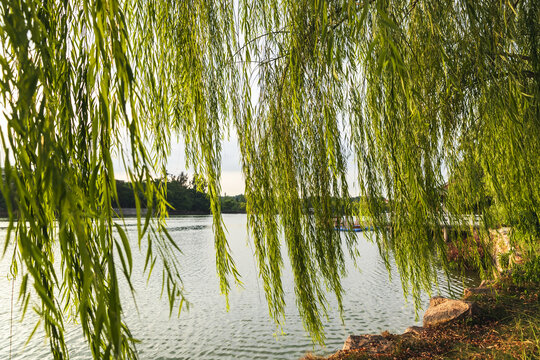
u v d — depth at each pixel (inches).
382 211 101.0
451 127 95.4
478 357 234.2
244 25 93.6
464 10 85.1
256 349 382.6
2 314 457.7
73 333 388.8
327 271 100.0
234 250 1175.6
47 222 34.5
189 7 78.3
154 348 393.1
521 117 90.6
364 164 99.7
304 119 96.1
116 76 31.4
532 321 277.3
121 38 33.2
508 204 95.8
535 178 91.3
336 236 98.5
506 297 332.5
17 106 25.1
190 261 969.5
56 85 37.5
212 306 541.6
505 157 96.6
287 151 98.6
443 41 85.5
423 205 92.7
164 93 75.0
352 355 272.8
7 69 25.7
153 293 608.7
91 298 33.4
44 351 365.4
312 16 80.1
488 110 86.3
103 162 29.7
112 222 28.2
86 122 38.7
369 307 498.6
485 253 100.5
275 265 101.0
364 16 36.4
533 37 91.6
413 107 87.0
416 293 101.7
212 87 84.4
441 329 298.2
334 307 499.8
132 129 30.9
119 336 24.4
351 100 95.4
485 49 82.6
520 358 216.1
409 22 96.0
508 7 86.5
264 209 100.3
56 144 31.8
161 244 31.1
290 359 355.6
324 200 96.7
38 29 28.5
